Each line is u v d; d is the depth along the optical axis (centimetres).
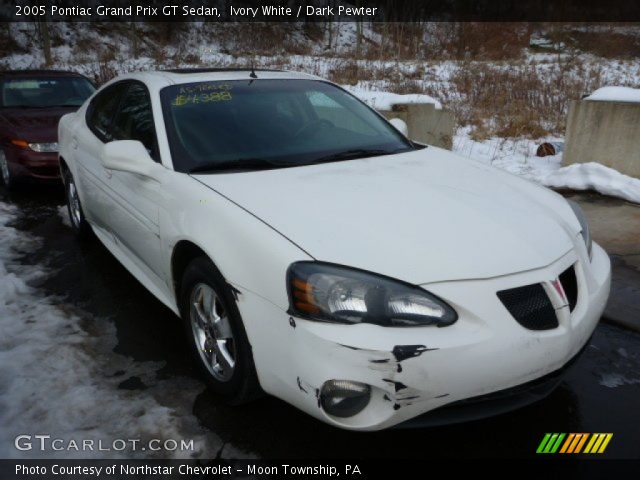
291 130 315
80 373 275
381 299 190
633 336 311
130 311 343
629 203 531
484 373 191
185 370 279
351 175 272
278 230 216
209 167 277
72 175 445
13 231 498
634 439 230
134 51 2119
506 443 228
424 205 239
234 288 217
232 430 234
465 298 195
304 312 194
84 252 446
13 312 339
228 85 337
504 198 261
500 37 2241
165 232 268
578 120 606
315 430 235
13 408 247
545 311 205
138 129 325
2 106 682
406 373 185
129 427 236
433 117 704
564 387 266
